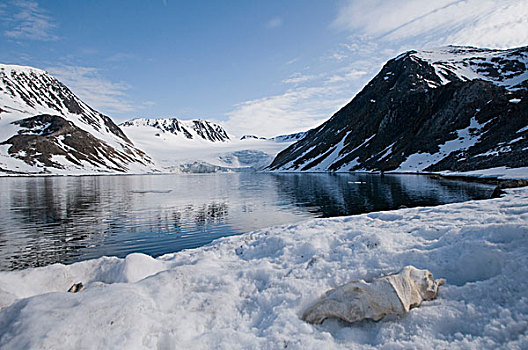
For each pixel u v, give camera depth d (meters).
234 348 3.51
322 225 8.66
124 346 3.33
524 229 4.71
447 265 4.77
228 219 19.92
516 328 3.24
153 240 14.70
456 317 3.64
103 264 6.57
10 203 29.39
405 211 9.16
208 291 4.95
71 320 3.53
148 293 4.61
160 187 51.25
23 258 12.06
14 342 3.23
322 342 3.49
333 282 4.80
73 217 21.23
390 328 3.71
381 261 5.17
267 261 6.23
